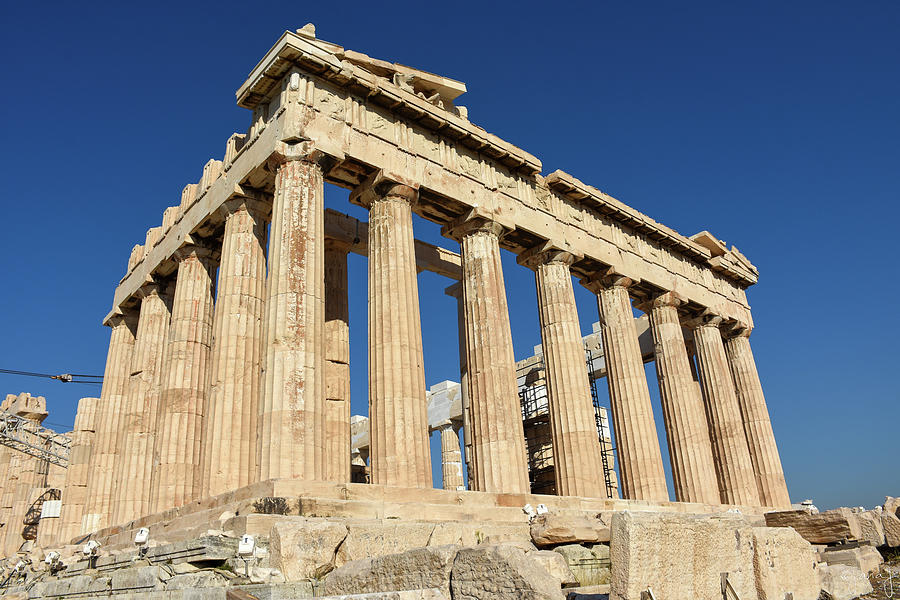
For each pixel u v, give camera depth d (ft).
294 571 38.09
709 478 100.83
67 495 103.30
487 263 82.89
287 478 56.18
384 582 33.14
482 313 80.43
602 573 48.55
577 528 51.37
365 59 77.00
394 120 78.84
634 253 106.11
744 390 123.44
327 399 84.74
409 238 75.20
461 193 82.43
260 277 75.00
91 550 56.13
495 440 74.74
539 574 27.78
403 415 66.90
